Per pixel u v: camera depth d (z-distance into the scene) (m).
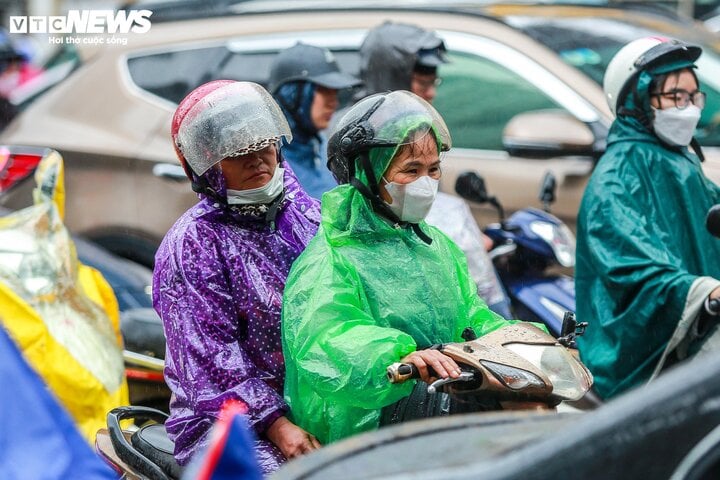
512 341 6.19
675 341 8.63
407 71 10.88
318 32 13.90
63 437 5.07
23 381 5.04
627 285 8.84
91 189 14.14
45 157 8.58
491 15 13.59
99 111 14.43
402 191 6.50
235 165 6.78
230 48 14.21
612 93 9.47
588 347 9.20
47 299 8.23
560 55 13.12
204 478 4.42
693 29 13.85
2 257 8.22
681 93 9.24
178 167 13.74
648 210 9.15
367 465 4.84
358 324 6.30
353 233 6.54
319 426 6.62
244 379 6.61
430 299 6.60
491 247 11.12
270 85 10.70
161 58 14.45
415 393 6.48
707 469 4.34
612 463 4.34
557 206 12.46
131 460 6.95
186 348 6.66
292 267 6.60
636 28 13.52
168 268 6.80
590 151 12.42
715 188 9.59
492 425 5.31
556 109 12.88
